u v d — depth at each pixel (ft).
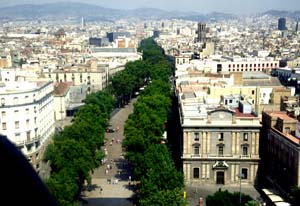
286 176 437.58
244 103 541.34
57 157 431.43
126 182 517.55
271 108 625.00
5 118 522.47
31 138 545.85
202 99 616.80
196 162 501.97
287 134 452.76
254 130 493.36
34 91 549.13
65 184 360.89
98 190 489.67
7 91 526.16
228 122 496.23
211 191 483.92
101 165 583.99
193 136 498.69
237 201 375.86
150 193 369.30
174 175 385.50
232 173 502.79
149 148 471.21
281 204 403.13
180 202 354.74
